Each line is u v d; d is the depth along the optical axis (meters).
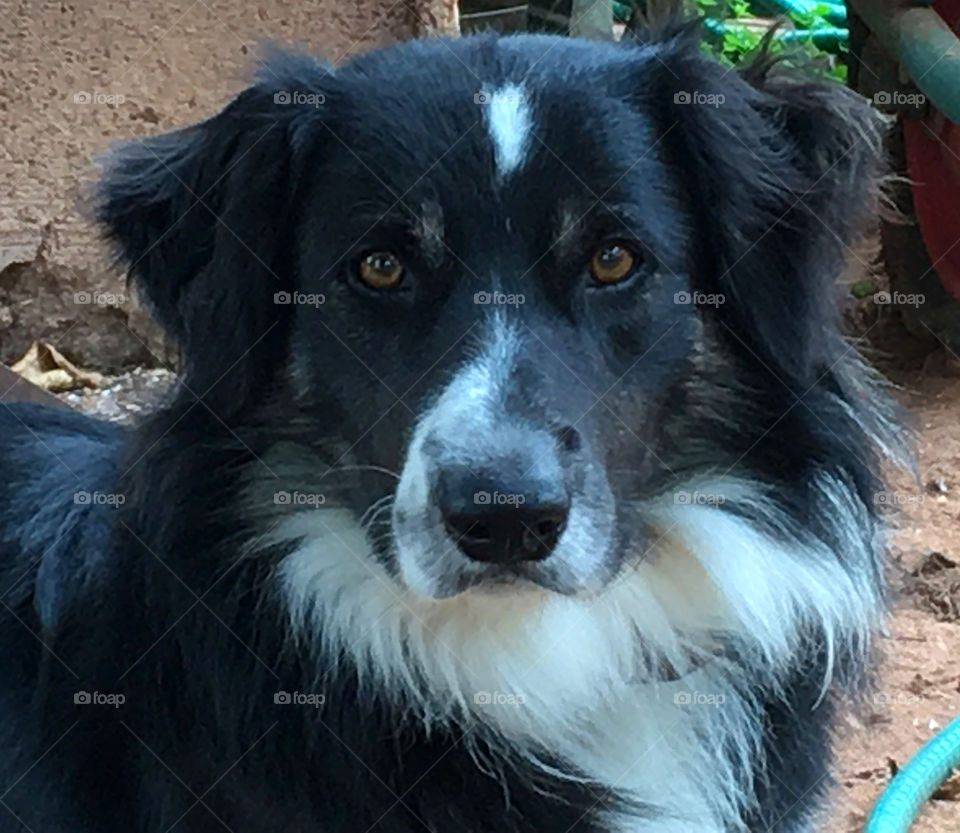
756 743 2.46
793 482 2.44
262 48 2.94
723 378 2.40
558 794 2.34
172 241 2.44
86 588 2.52
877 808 3.05
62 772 2.57
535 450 2.00
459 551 2.04
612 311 2.24
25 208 5.22
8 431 2.93
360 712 2.30
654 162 2.29
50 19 5.09
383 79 2.29
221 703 2.32
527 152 2.18
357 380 2.25
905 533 4.27
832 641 2.49
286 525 2.34
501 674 2.33
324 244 2.27
